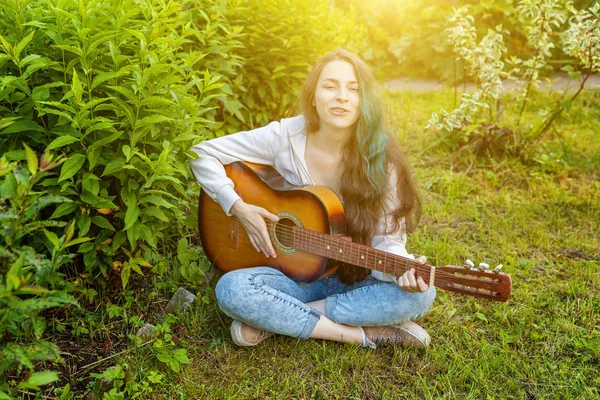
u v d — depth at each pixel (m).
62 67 2.45
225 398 2.24
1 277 1.63
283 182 2.65
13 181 1.70
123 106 2.39
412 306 2.44
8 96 2.36
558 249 3.46
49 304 1.63
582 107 5.69
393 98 6.36
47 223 1.77
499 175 4.42
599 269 3.21
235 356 2.48
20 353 1.60
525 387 2.36
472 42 4.63
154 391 2.27
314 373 2.40
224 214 2.70
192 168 2.72
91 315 2.60
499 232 3.66
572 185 4.28
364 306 2.46
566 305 2.87
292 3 4.11
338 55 2.50
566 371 2.42
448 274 2.23
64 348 2.45
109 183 2.54
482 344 2.56
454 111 4.38
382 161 2.52
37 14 2.39
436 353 2.50
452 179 4.33
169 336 2.46
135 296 2.78
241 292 2.38
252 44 3.96
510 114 5.52
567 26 6.75
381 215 2.54
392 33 7.57
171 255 3.04
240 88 3.93
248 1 4.06
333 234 2.46
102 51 2.50
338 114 2.45
